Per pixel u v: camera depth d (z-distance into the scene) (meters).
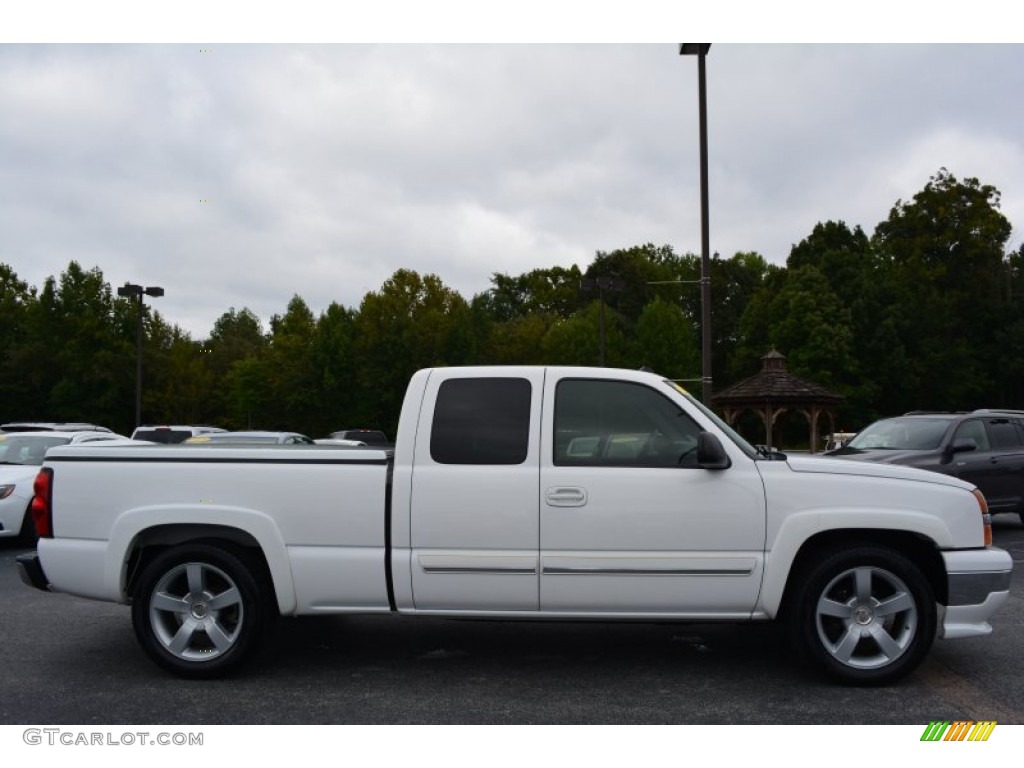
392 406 51.44
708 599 5.21
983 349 62.69
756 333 65.00
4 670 5.71
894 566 5.20
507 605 5.27
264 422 54.72
